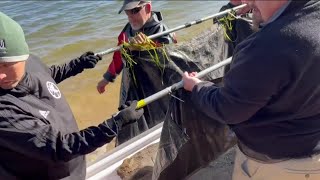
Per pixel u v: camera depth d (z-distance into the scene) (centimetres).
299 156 211
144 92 376
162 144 277
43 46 1020
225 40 398
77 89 751
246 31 394
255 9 204
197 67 376
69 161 245
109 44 1001
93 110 686
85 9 1298
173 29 374
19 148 212
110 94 728
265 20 191
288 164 215
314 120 203
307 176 214
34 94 227
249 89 189
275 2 181
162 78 368
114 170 326
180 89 266
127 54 361
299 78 185
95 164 325
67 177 249
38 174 234
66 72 313
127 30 445
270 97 194
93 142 224
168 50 363
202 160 305
